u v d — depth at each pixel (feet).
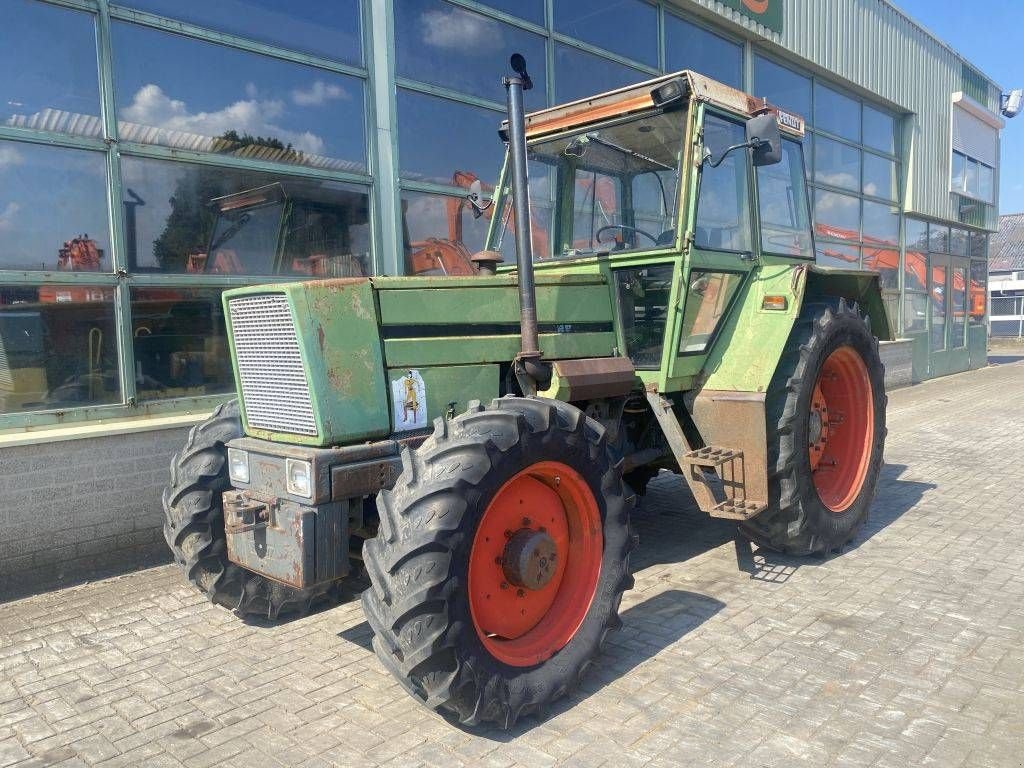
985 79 54.39
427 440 9.29
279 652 11.28
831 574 13.85
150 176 15.78
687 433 14.56
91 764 8.57
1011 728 8.77
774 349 13.46
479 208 15.05
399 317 10.27
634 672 10.34
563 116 14.29
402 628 8.27
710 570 14.25
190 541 11.22
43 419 14.35
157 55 15.81
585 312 12.83
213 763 8.50
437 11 21.04
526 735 8.91
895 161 45.06
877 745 8.49
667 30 28.66
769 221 15.61
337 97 18.86
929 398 39.04
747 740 8.66
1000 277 126.31
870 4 40.34
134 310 15.53
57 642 11.76
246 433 10.75
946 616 11.89
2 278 13.88
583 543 10.39
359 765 8.39
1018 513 17.48
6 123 13.93
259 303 10.01
